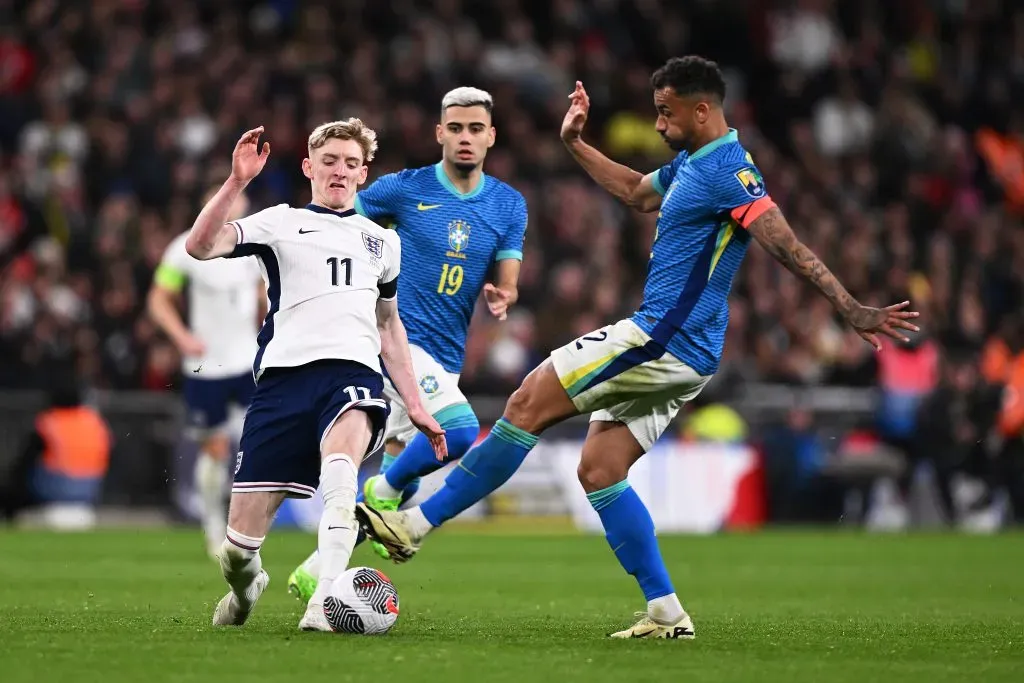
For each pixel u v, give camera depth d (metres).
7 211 63.03
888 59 87.44
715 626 23.95
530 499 57.38
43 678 16.31
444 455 22.59
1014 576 37.78
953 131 81.62
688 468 58.91
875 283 69.25
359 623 20.47
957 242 74.12
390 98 71.88
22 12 73.88
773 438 60.66
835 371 62.75
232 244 20.80
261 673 16.77
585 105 24.61
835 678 17.27
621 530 21.98
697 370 22.02
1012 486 62.34
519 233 28.62
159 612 24.30
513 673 17.14
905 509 61.66
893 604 29.50
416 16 77.75
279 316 21.16
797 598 31.05
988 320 72.31
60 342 56.22
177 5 74.00
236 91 67.94
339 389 20.72
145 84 69.81
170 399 56.66
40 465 54.59
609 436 22.34
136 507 56.12
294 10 77.00
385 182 27.81
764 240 21.31
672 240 22.05
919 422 61.62
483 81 73.88
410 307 27.58
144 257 60.88
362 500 26.92
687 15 85.69
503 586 32.59
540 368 22.31
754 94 85.75
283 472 20.88
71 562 37.38
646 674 17.28
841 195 77.38
